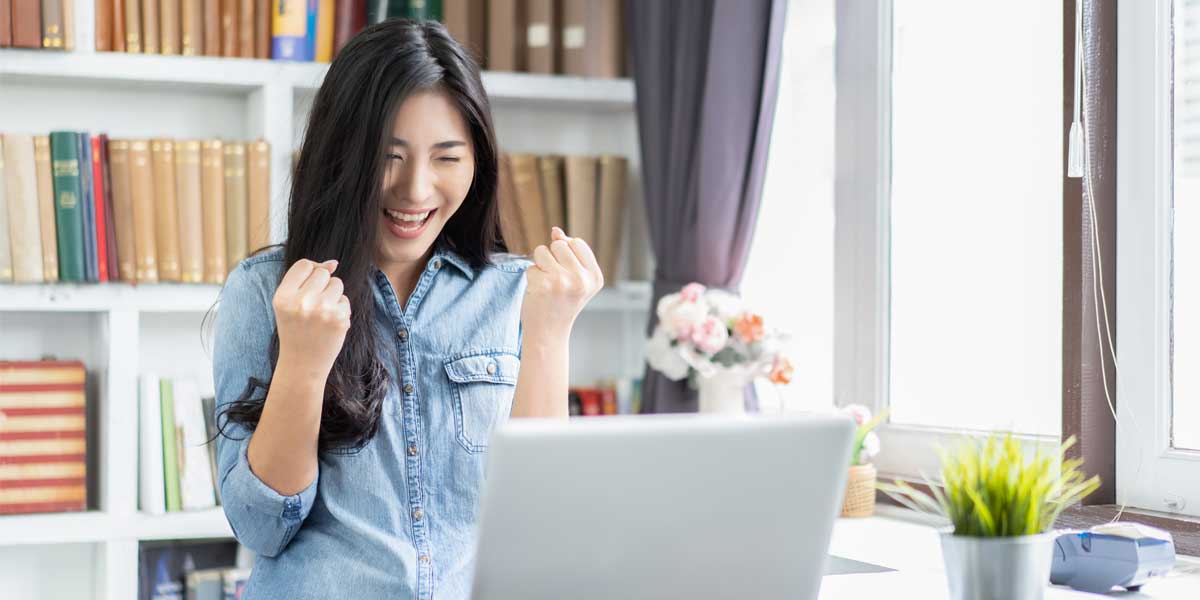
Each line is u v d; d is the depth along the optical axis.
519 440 0.93
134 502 2.39
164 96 2.62
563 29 2.78
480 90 1.49
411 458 1.46
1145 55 1.87
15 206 2.29
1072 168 1.79
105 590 2.41
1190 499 1.82
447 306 1.55
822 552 1.08
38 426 2.35
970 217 2.21
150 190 2.38
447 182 1.46
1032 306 2.09
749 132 2.42
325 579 1.40
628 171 2.93
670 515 1.00
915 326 2.33
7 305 2.30
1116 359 1.91
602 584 1.00
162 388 2.42
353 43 1.44
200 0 2.45
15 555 2.53
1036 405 2.08
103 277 2.35
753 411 2.46
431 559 1.43
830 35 2.52
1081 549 1.55
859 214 2.40
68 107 2.55
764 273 2.71
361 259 1.42
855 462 2.23
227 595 2.46
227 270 2.43
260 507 1.34
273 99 2.49
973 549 1.18
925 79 2.30
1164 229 1.86
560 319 1.44
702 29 2.49
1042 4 2.08
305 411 1.31
